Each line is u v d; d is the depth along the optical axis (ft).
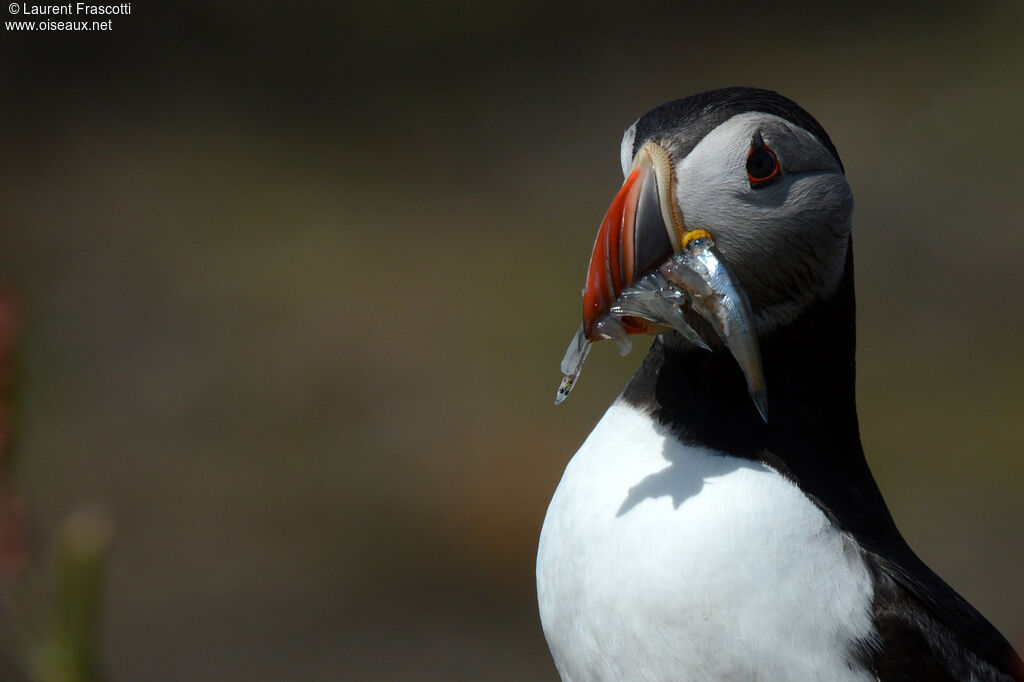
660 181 14.11
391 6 68.18
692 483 13.74
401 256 54.03
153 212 56.34
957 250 50.34
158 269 52.75
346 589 38.22
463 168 60.08
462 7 68.28
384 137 62.18
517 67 65.36
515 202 57.47
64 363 47.34
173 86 64.39
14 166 58.95
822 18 67.82
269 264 53.31
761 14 68.49
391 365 47.70
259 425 45.16
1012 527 38.81
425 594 38.19
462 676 35.09
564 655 14.37
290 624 36.94
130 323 49.96
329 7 68.03
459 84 65.05
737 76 63.52
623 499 13.82
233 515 40.83
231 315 50.57
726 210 14.17
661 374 14.84
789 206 14.35
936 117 57.82
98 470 42.27
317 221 55.98
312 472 42.73
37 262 52.60
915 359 46.32
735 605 13.06
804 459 14.29
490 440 42.88
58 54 64.23
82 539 11.66
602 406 43.83
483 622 37.19
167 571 38.70
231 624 36.88
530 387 45.47
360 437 44.29
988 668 14.19
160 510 40.93
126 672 35.04
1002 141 55.77
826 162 14.70
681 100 14.92
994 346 46.50
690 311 14.19
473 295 51.31
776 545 13.24
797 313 14.74
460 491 41.52
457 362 47.57
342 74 65.92
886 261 50.19
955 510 39.65
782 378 14.69
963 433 42.50
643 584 13.33
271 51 66.54
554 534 14.33
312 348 48.70
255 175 59.06
